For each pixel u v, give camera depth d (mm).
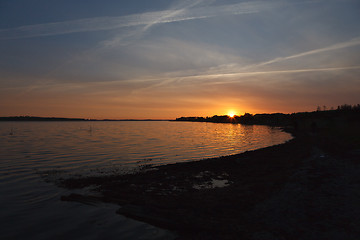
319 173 12625
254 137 53844
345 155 17859
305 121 84188
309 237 5758
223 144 38688
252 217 7277
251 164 17672
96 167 18719
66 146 35750
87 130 98812
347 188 9617
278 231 6180
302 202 8344
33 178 14555
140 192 10789
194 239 6055
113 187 11836
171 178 13867
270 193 9805
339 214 7031
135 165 19734
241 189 10766
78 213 8344
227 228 6496
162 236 6387
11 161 21875
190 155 26281
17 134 68750
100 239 6402
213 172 15477
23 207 9141
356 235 5695
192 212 7859
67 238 6570
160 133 77375
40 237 6688
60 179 14203
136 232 6691
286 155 21266
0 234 6910
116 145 37594
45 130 96625
